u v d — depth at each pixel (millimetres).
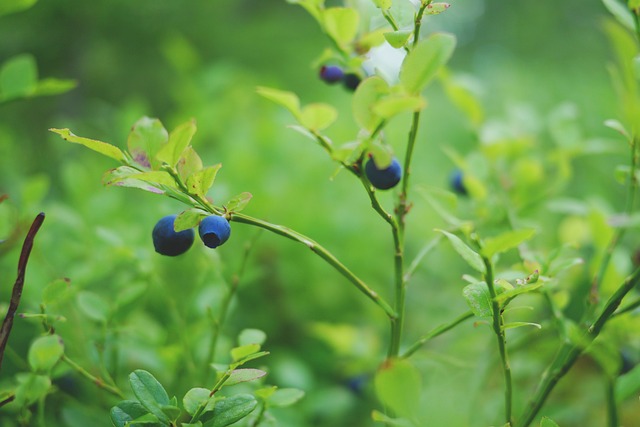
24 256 276
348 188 565
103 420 328
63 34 903
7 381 336
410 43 291
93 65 958
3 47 871
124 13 910
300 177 540
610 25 316
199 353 353
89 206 418
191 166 276
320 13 319
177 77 958
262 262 490
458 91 394
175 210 394
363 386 403
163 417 270
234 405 275
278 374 412
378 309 486
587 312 325
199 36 1017
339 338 402
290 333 490
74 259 421
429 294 535
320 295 498
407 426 268
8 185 521
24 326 387
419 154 705
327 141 280
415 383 255
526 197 392
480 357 378
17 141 720
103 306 327
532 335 355
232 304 358
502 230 379
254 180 508
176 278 448
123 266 433
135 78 986
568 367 296
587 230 397
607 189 585
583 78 767
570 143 396
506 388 287
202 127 564
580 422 390
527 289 271
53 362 290
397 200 305
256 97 623
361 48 315
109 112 906
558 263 309
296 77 1057
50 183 685
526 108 454
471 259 273
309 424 404
